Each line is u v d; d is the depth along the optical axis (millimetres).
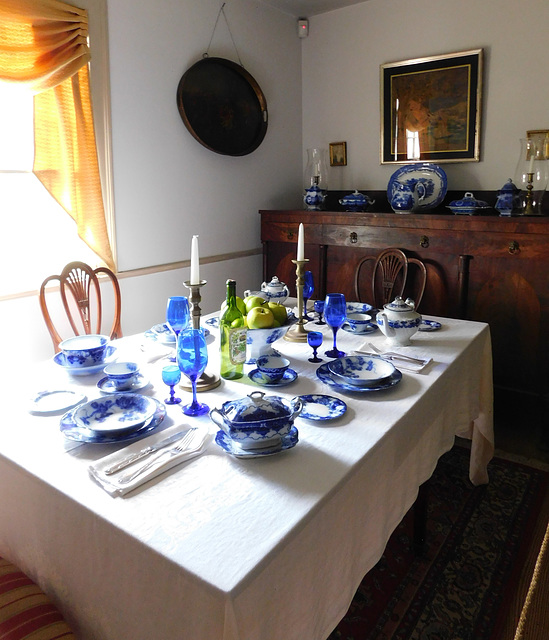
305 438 1103
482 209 3027
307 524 842
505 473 2346
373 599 1623
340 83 3568
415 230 2852
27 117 2309
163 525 820
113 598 863
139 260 2799
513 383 2670
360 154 3561
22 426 1174
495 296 2654
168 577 750
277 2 3359
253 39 3305
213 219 3223
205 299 3244
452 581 1695
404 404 1271
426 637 1485
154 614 795
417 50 3205
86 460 1023
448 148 3156
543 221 2438
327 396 1285
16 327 2314
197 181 3070
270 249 3492
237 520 830
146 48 2660
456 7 3027
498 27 2910
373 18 3346
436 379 1434
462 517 2025
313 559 885
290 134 3727
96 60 2422
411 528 1963
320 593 932
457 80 3059
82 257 2570
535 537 1903
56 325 2457
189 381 1404
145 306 2867
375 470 1089
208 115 3064
